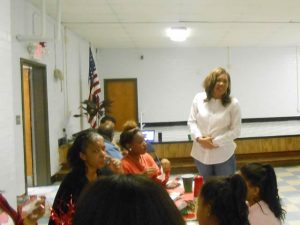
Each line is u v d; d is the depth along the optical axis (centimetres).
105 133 336
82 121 783
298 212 392
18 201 360
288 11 597
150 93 1049
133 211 54
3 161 320
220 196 136
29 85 523
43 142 532
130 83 1044
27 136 529
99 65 1034
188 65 1052
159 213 55
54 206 172
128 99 1045
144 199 55
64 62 656
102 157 189
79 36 790
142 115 1047
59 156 594
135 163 261
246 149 652
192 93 1058
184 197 223
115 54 1036
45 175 534
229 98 239
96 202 55
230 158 241
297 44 1034
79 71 784
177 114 1059
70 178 187
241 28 741
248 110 1072
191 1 518
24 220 137
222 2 527
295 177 568
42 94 526
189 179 241
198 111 248
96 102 752
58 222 142
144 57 1041
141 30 737
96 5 527
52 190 400
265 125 1001
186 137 796
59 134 605
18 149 414
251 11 590
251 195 189
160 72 1048
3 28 326
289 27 741
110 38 835
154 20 641
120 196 55
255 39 907
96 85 795
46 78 532
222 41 930
